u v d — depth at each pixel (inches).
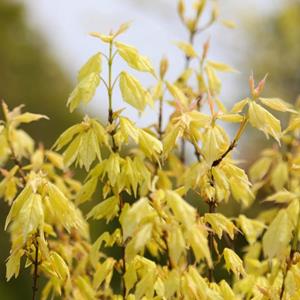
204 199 102.4
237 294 113.7
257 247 127.8
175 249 82.4
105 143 94.9
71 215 98.7
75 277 123.3
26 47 645.9
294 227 86.7
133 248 85.4
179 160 142.5
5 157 134.0
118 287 225.1
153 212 84.6
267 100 93.9
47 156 129.3
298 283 93.7
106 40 93.0
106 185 100.7
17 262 99.7
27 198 94.5
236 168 99.7
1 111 583.2
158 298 96.6
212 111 95.6
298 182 143.0
